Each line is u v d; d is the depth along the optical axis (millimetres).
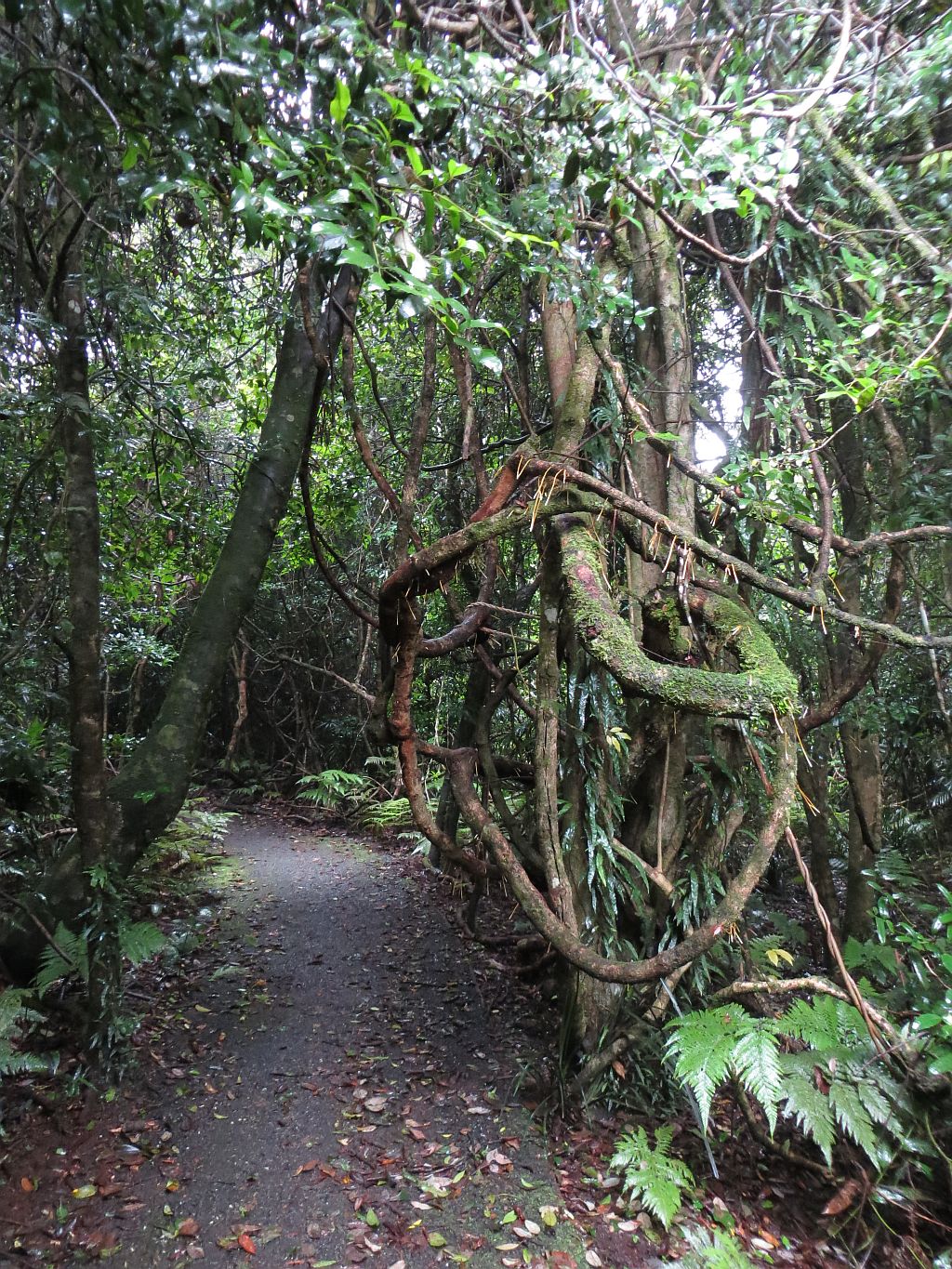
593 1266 2496
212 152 1804
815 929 4875
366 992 4738
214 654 4602
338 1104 3418
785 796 2182
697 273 4188
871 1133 2469
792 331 3365
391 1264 2482
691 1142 3082
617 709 3566
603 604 2365
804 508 2754
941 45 2699
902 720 4266
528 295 4418
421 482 6832
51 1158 2883
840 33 3023
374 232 1699
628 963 2447
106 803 3789
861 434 3584
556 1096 3369
